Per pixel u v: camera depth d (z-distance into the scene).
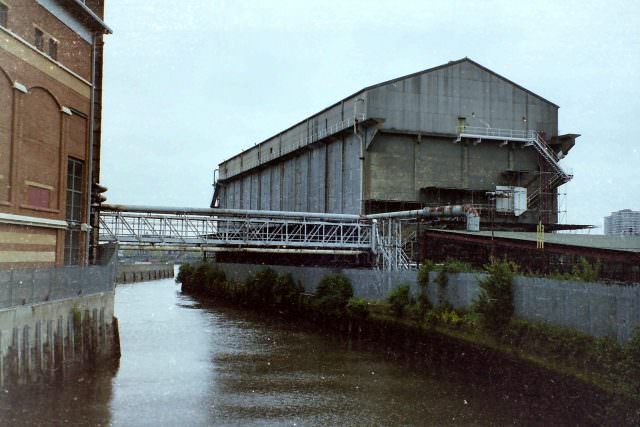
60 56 25.97
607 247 29.66
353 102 52.28
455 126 52.31
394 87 50.97
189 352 30.70
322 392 22.94
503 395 22.45
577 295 20.94
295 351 31.69
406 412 20.33
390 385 24.22
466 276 27.83
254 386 23.75
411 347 29.56
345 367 27.72
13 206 22.22
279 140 70.12
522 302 23.81
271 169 72.44
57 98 25.47
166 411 19.81
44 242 24.75
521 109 54.34
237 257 71.31
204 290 65.69
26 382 18.98
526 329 22.59
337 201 55.06
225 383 24.16
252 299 50.91
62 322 22.02
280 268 50.09
